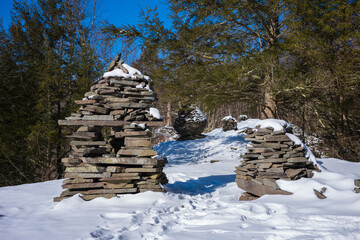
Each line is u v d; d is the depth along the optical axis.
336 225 2.98
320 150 12.80
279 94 11.59
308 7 9.80
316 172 5.06
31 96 12.88
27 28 13.90
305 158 5.01
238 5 10.21
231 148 13.62
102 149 5.12
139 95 5.48
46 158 12.43
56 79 12.49
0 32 13.11
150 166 5.06
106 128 13.52
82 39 15.98
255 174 5.20
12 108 12.28
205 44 12.20
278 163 5.02
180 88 11.68
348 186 4.50
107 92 5.34
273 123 5.32
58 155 13.12
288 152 4.96
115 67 5.75
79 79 13.32
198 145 15.09
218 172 8.62
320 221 3.10
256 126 5.64
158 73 11.84
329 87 10.35
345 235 2.53
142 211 4.04
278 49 10.25
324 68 9.95
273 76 9.98
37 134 11.64
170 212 4.01
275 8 10.76
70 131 12.91
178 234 2.90
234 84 10.78
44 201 5.00
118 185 4.93
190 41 11.45
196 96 11.80
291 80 10.11
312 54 9.73
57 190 6.21
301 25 10.39
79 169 4.95
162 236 2.82
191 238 2.73
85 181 4.92
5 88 12.14
